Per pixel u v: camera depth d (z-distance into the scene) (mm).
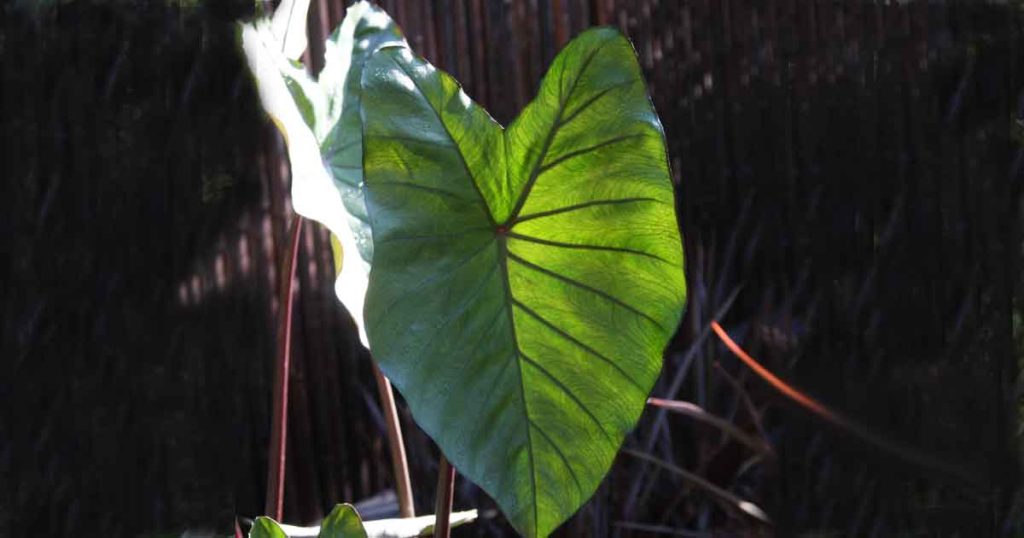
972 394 3490
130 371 2521
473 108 1731
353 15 2164
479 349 1739
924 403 3457
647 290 1744
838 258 3516
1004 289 3551
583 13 3150
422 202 1725
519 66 3051
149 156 2537
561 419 1747
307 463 2785
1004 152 3562
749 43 3455
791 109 3496
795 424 3281
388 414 2162
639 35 3275
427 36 2924
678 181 3355
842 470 3295
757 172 3459
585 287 1752
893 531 3314
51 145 2463
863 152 3551
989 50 3588
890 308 3527
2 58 2438
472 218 1740
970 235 3588
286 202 2695
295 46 2133
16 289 2449
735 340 3371
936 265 3574
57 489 2465
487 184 1736
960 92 3582
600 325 1750
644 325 1746
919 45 3580
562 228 1750
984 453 3428
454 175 1729
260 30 1999
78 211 2482
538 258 1754
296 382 2758
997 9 3568
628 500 3186
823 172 3520
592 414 1750
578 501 1741
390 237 1716
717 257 3432
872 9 3551
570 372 1752
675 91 3352
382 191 1716
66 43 2467
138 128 2525
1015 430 3473
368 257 2004
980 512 3348
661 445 3275
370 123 1711
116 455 2506
